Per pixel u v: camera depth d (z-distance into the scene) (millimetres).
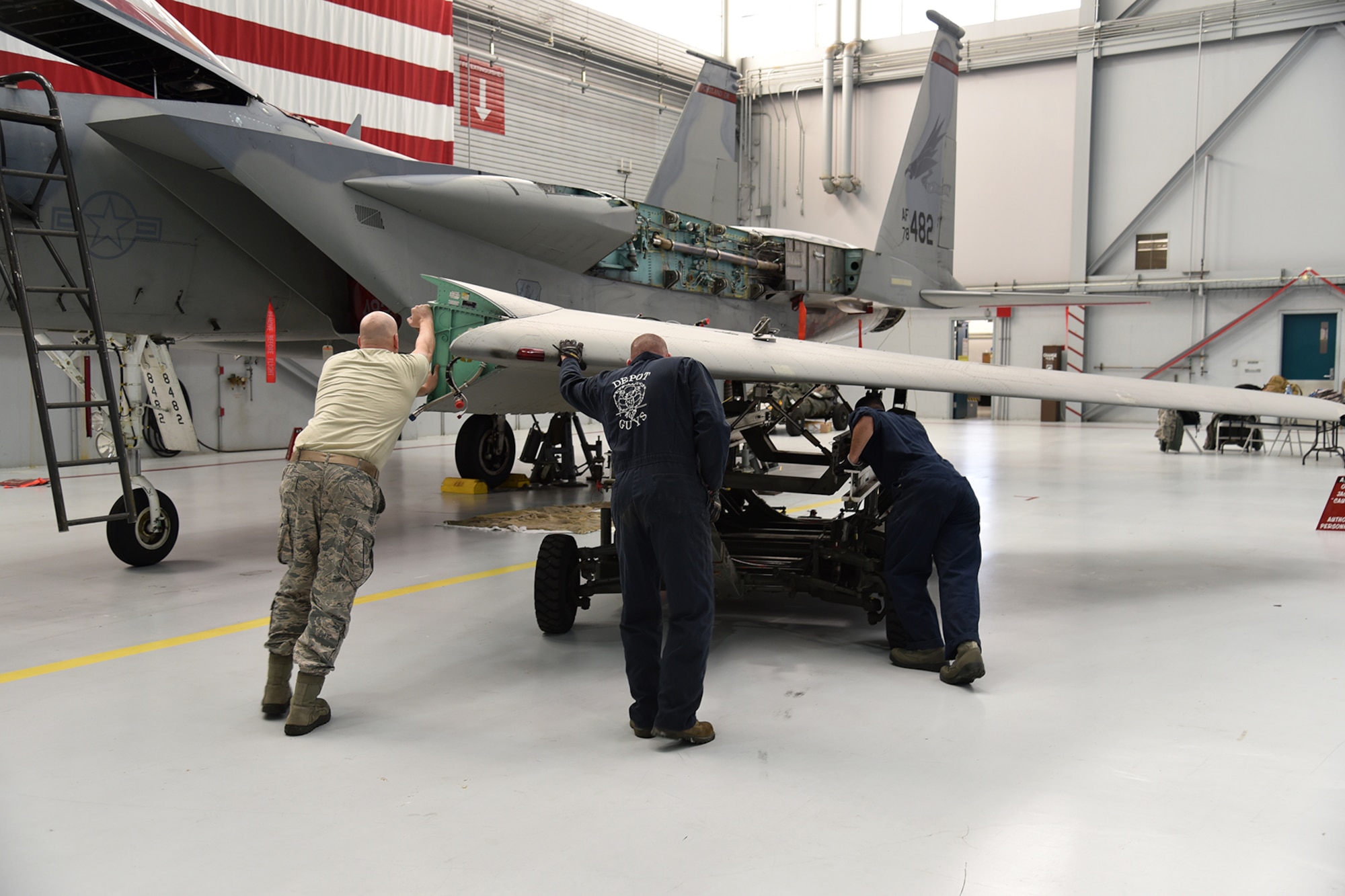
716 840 2383
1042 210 22484
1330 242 19719
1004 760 2918
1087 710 3391
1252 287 20500
